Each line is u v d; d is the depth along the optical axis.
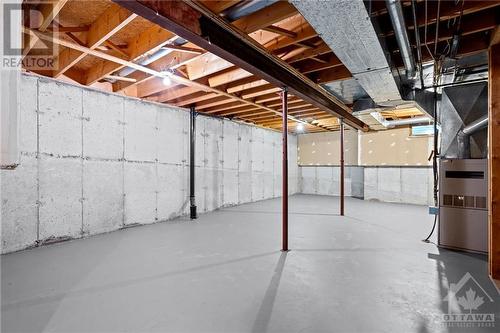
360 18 1.83
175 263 2.84
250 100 5.02
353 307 1.95
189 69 3.71
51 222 3.56
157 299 2.08
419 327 1.71
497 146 2.40
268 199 8.45
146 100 4.83
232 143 7.03
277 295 2.14
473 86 3.28
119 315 1.86
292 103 5.34
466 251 3.21
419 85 3.78
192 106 5.47
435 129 3.53
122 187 4.45
